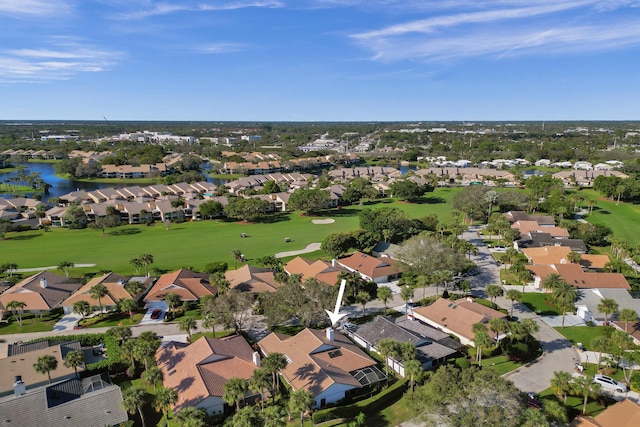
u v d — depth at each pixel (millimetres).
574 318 76750
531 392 54719
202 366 56344
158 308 81312
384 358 64375
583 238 119000
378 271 94625
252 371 55562
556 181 191250
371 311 80688
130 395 46750
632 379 54312
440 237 119125
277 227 147250
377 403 52906
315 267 93562
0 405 47406
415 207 178000
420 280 86625
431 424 43812
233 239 131000
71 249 119688
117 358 61125
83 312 75875
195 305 82750
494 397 42656
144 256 96375
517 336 61438
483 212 156875
